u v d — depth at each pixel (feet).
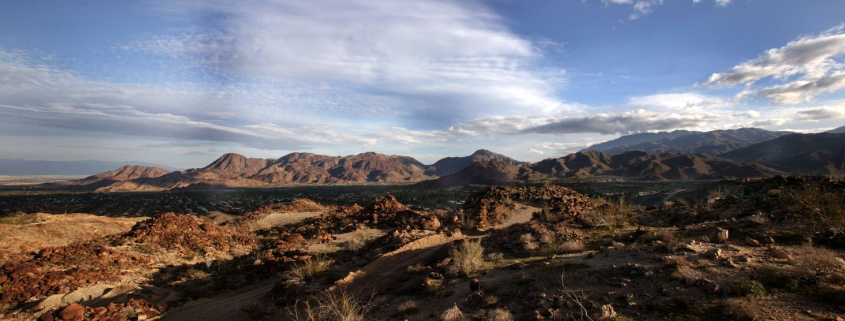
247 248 95.81
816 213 33.96
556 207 108.99
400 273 46.93
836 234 31.65
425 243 67.41
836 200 33.50
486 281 33.71
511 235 57.16
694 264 27.84
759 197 59.82
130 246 75.82
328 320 30.42
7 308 45.09
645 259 31.12
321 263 53.83
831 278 22.24
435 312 27.96
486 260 44.78
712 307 21.13
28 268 54.19
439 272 40.45
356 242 81.87
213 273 68.59
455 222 99.19
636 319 21.08
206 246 86.94
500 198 127.95
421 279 37.78
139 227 88.48
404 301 32.65
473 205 116.06
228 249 89.71
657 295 23.80
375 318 29.40
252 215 169.48
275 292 42.32
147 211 256.73
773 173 499.51
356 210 155.43
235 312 39.24
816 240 31.89
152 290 54.49
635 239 43.19
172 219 93.97
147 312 43.24
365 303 34.68
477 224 97.19
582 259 35.88
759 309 19.89
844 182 48.91
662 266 28.32
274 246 82.07
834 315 18.44
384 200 137.08
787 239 33.68
